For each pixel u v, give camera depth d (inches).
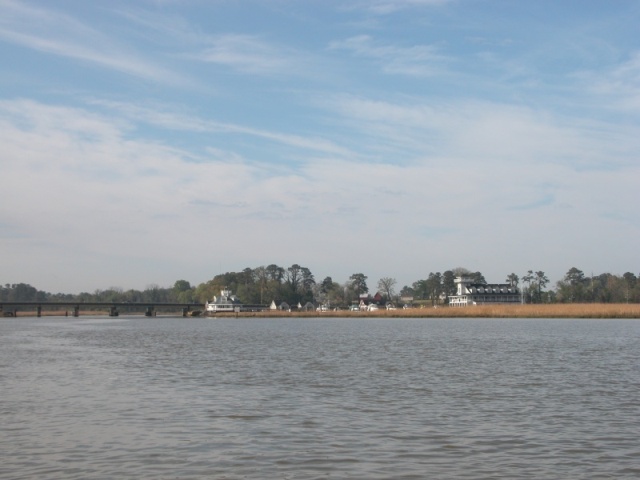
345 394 1471.5
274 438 1030.4
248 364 2162.9
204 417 1197.7
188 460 903.7
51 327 5812.0
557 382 1663.4
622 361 2198.6
